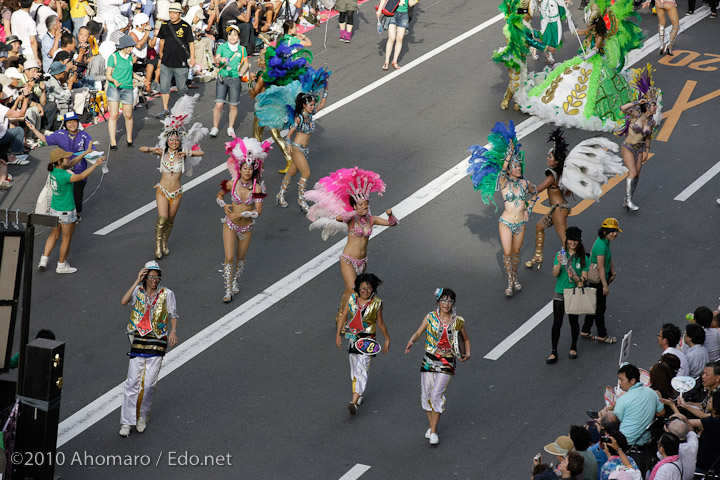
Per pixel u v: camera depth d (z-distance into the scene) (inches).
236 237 864.9
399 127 1234.0
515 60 1252.5
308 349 807.1
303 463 666.2
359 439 693.9
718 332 735.7
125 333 824.3
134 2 1412.4
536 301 879.7
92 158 992.2
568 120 1227.2
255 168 845.8
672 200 1058.7
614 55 1233.4
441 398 678.5
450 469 660.7
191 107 928.9
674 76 1386.6
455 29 1568.7
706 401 684.7
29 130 1150.3
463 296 883.4
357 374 709.3
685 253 955.3
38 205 900.0
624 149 1021.8
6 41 1154.7
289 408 729.0
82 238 981.2
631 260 942.4
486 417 719.1
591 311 761.6
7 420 611.2
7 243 611.8
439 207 1045.2
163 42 1225.4
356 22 1601.9
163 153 924.0
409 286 898.1
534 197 879.7
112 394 741.3
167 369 775.1
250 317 850.1
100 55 1275.8
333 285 904.3
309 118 1002.1
